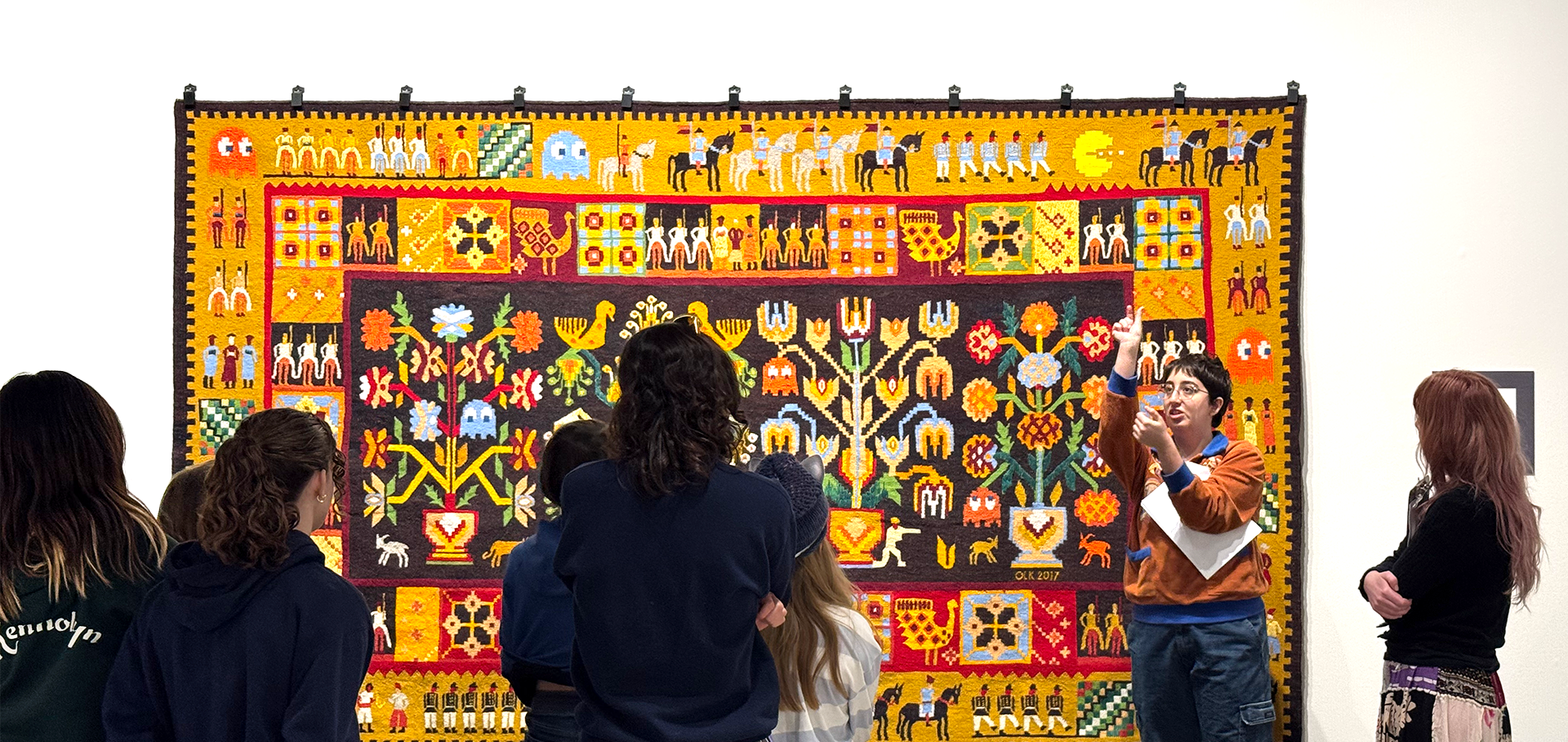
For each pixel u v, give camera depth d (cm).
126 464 382
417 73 389
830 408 386
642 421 190
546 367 386
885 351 387
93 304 383
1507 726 263
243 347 381
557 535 256
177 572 202
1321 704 382
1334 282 386
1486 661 262
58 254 383
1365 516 382
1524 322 383
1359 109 388
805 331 387
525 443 384
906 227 388
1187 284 385
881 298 387
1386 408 384
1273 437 382
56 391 213
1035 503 384
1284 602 380
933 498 386
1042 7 391
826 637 215
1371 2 389
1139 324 325
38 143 383
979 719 381
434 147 386
